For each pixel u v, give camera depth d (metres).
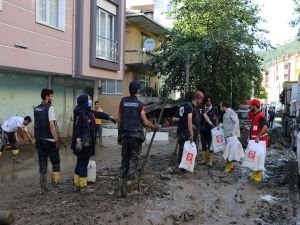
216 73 24.19
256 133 9.52
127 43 28.11
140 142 7.15
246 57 23.77
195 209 7.10
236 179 9.73
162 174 9.19
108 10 18.66
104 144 15.79
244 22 24.84
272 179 10.30
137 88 7.20
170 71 25.22
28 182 8.68
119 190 7.21
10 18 12.14
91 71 17.12
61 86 17.42
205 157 11.20
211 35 23.09
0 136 11.29
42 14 13.99
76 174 7.60
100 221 6.07
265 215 7.14
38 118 7.59
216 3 24.70
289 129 20.53
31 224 5.88
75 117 7.38
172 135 19.98
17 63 12.57
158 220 6.36
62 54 15.11
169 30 26.52
